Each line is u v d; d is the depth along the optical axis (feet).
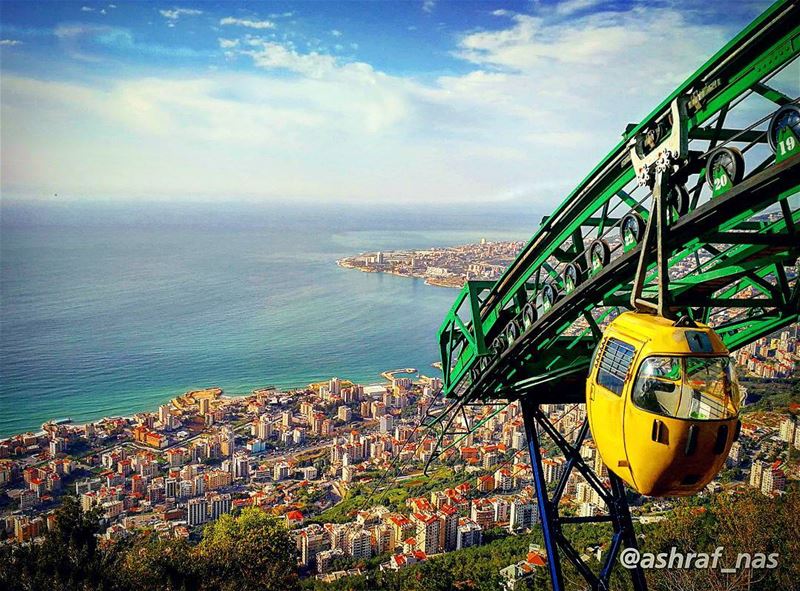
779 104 24.48
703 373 23.57
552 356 51.55
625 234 32.58
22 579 72.64
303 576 137.49
